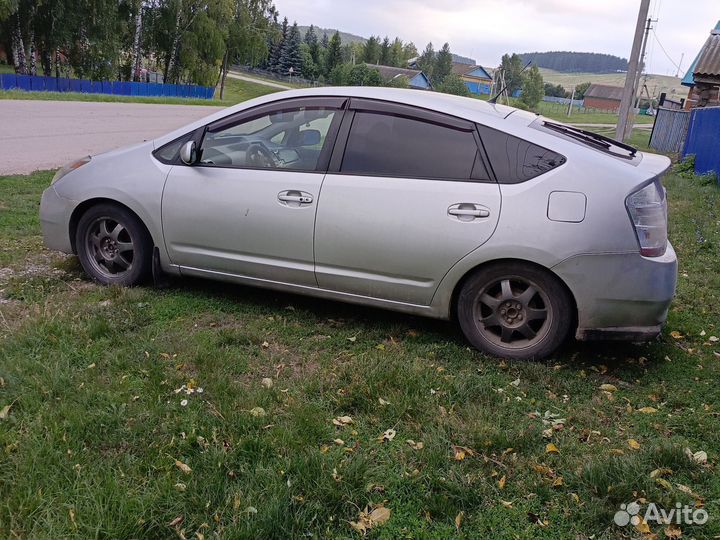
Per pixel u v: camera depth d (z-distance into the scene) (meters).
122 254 4.62
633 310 3.56
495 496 2.54
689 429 3.13
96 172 4.59
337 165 3.99
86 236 4.68
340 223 3.91
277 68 92.06
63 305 4.16
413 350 3.88
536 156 3.65
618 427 3.13
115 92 44.31
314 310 4.45
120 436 2.71
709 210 9.36
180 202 4.33
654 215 3.57
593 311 3.58
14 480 2.38
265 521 2.25
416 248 3.78
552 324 3.68
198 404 3.03
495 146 3.72
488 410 3.18
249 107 4.32
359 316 4.39
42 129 15.74
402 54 125.38
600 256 3.49
